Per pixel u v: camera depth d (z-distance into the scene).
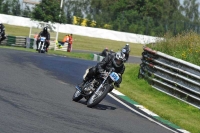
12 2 162.50
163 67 45.75
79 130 24.27
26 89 35.44
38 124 23.95
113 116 30.56
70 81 45.94
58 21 126.38
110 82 32.44
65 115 27.75
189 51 52.12
